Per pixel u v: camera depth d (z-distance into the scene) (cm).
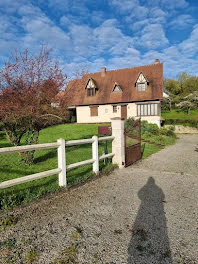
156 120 2161
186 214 333
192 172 604
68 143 448
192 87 4341
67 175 533
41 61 592
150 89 2233
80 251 241
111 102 2352
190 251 241
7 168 585
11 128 622
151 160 786
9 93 548
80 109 2583
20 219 312
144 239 264
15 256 230
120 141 631
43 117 607
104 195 415
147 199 396
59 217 321
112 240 262
